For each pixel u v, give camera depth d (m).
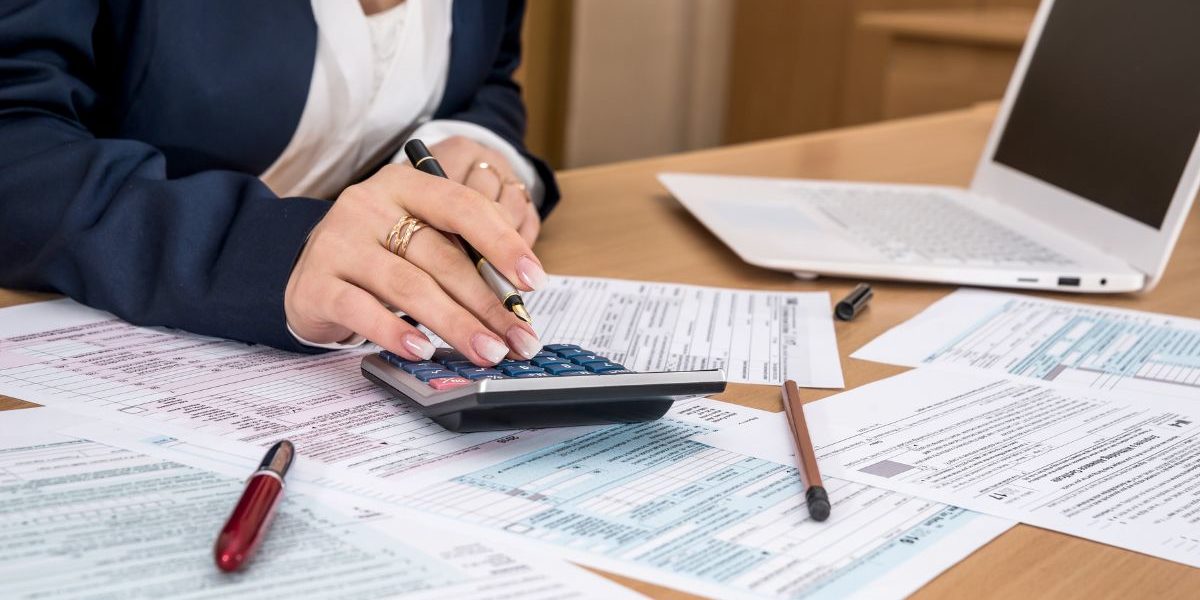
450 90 1.10
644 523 0.45
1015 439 0.57
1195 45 0.90
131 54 0.91
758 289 0.87
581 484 0.49
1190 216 1.23
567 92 3.29
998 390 0.65
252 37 0.93
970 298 0.87
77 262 0.72
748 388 0.63
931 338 0.75
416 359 0.60
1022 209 1.11
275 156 0.98
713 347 0.71
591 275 0.89
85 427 0.54
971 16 3.10
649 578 0.41
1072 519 0.48
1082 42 1.07
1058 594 0.42
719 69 3.55
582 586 0.40
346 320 0.61
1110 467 0.54
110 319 0.73
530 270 0.60
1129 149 0.95
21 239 0.76
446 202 0.63
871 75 2.97
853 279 0.91
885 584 0.41
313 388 0.61
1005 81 2.76
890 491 0.50
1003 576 0.43
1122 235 0.93
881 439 0.56
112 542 0.42
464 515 0.45
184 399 0.58
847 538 0.45
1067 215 1.02
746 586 0.41
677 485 0.49
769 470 0.51
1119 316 0.83
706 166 1.36
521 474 0.50
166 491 0.47
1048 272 0.88
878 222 1.04
